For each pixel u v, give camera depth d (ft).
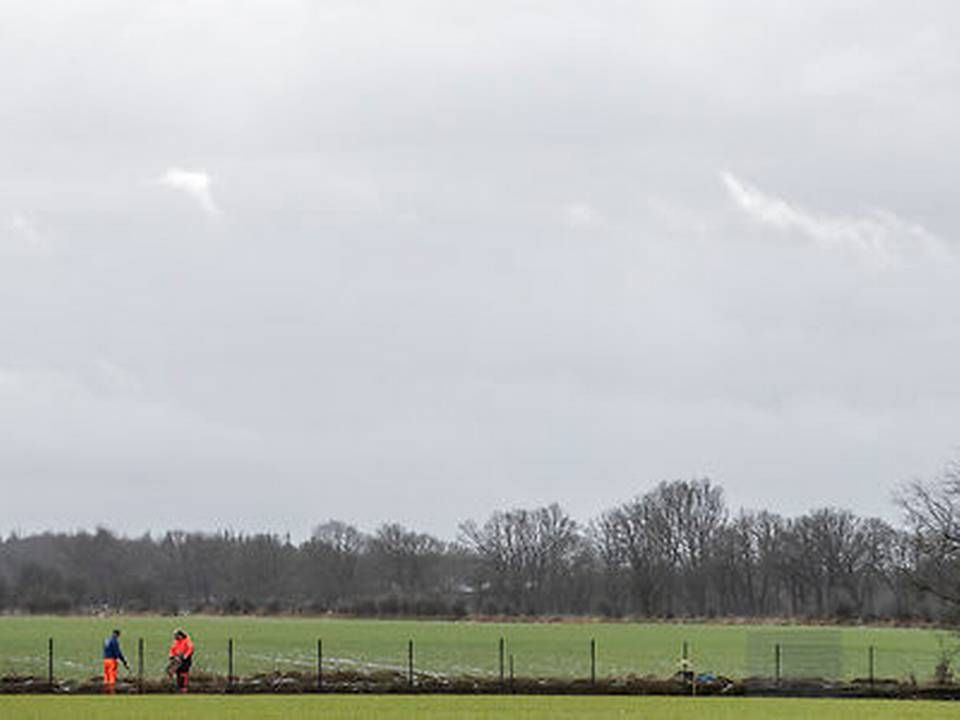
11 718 174.29
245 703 199.62
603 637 416.67
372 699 209.87
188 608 622.95
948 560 260.42
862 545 588.09
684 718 179.93
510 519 629.51
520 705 199.00
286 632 436.76
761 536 604.49
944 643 363.35
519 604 621.72
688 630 466.29
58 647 351.25
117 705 194.29
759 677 247.70
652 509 611.06
